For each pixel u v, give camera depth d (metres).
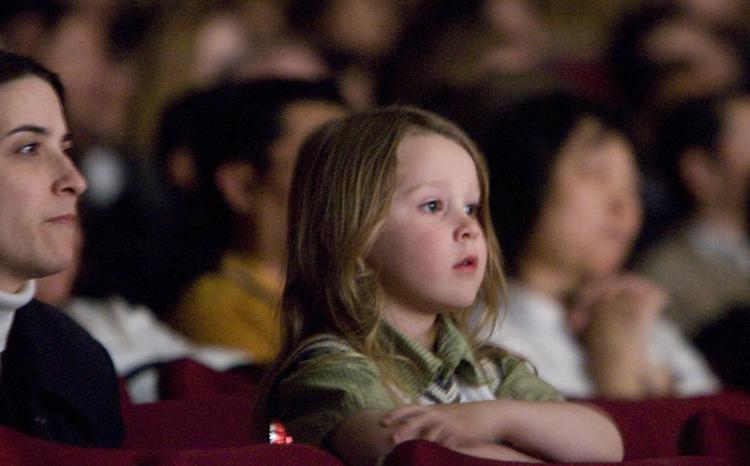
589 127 7.48
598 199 7.44
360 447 3.84
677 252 9.30
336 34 10.96
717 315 8.73
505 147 7.43
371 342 4.12
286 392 4.07
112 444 4.18
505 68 10.26
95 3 10.02
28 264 3.83
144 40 10.35
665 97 11.13
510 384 4.43
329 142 4.33
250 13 11.00
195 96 7.42
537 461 3.96
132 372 5.25
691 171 9.66
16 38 9.66
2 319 3.93
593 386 7.39
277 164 7.16
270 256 7.21
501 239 7.41
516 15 11.05
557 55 11.46
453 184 4.22
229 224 7.29
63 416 4.07
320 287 4.25
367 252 4.20
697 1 11.75
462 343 4.26
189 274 7.24
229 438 4.56
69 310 6.66
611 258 7.55
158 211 7.41
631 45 11.30
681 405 4.87
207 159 7.30
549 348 7.23
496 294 4.48
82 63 9.76
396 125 4.29
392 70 10.57
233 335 7.04
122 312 6.73
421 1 10.98
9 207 3.80
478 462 3.45
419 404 4.07
